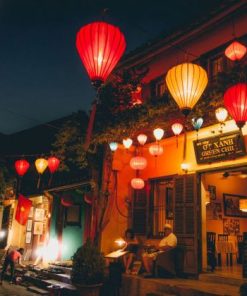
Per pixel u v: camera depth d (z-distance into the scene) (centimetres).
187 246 1099
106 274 1154
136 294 1041
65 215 1725
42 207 1958
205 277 1023
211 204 1421
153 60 1420
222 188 1483
